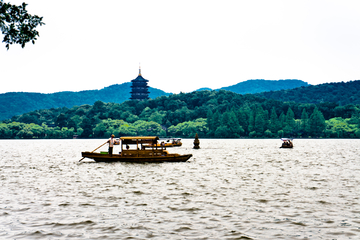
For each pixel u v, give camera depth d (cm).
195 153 7919
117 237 1698
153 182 3341
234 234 1738
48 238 1688
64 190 2922
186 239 1672
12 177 3766
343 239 1667
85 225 1886
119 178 3628
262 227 1845
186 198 2555
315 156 6938
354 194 2680
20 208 2252
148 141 5147
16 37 1758
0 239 1662
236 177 3681
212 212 2144
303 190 2861
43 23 1812
